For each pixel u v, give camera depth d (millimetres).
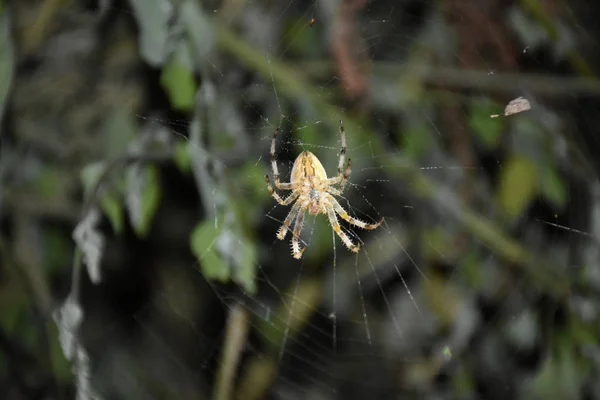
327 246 386
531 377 375
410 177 376
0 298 376
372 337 404
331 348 408
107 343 393
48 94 375
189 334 398
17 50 366
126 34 370
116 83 372
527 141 374
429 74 380
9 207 375
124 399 389
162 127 353
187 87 344
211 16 369
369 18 385
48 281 383
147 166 352
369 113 380
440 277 388
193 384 395
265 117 373
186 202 383
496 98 383
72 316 345
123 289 395
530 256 377
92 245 346
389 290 398
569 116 383
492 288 385
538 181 374
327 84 378
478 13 382
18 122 374
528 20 376
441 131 383
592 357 366
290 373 408
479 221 377
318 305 397
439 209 378
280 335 390
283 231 385
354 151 373
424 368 393
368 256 389
